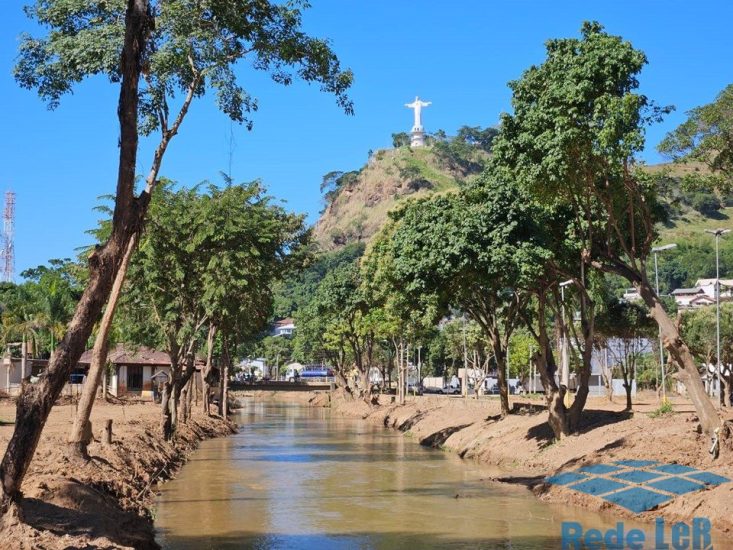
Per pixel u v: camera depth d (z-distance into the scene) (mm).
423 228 32969
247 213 39219
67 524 15219
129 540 16781
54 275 69625
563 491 25594
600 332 40938
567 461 29531
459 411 52812
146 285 37438
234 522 21828
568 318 43875
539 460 32156
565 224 32438
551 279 34156
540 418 39125
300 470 34094
